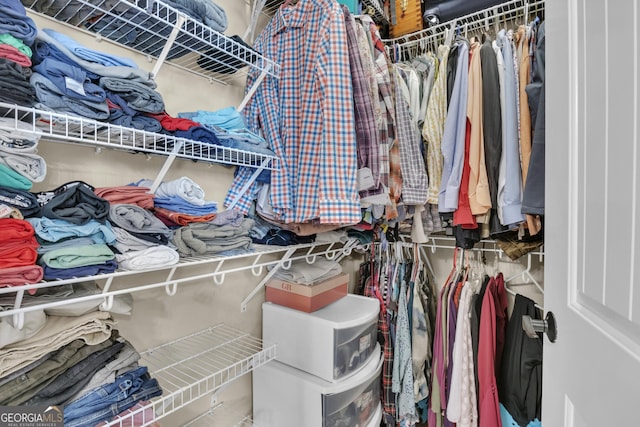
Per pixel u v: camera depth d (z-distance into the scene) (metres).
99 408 0.63
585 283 0.48
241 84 1.29
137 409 0.68
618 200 0.39
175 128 0.83
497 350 1.47
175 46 0.96
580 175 0.50
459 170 1.30
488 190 1.24
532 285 1.61
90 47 0.87
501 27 1.66
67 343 0.63
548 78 0.63
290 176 1.14
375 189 1.15
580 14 0.50
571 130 0.53
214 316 1.18
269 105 1.19
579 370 0.48
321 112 1.06
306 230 1.21
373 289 1.72
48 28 0.78
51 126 0.59
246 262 1.30
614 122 0.40
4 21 0.58
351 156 1.02
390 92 1.33
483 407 1.36
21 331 0.58
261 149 1.07
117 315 0.91
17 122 0.55
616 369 0.38
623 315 0.38
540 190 0.96
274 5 1.39
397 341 1.57
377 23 1.74
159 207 0.90
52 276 0.58
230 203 1.18
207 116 1.02
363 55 1.22
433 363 1.55
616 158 0.40
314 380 1.15
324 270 1.34
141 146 0.85
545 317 0.62
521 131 1.20
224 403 1.22
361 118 1.13
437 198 1.43
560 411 0.55
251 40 1.29
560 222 0.57
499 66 1.26
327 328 1.15
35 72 0.62
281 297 1.32
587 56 0.48
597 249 0.44
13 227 0.54
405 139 1.40
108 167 0.89
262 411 1.26
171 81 1.05
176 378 0.96
